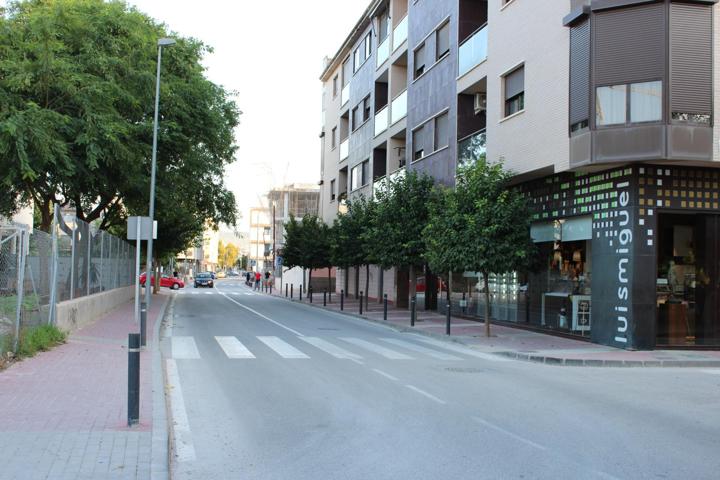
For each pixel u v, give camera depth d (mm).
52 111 17531
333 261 32125
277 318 23719
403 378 10578
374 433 6918
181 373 10656
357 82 39406
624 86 14398
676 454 6273
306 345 14984
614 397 9312
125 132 19625
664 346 14711
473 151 21750
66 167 18719
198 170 29156
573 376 11422
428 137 26188
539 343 16031
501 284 21531
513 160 18594
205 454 6098
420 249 21172
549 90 16750
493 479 5418
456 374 11219
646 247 14539
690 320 14984
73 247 16266
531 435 6930
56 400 7703
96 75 19984
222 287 69312
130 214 32188
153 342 14125
